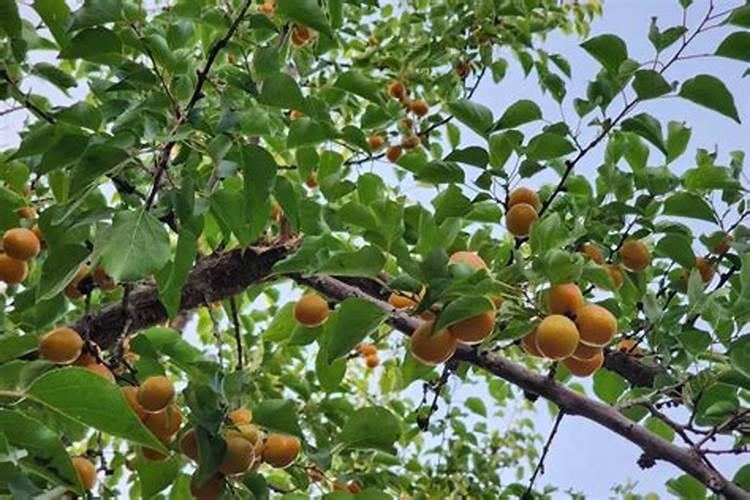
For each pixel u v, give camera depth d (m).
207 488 2.30
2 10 2.47
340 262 2.19
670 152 2.95
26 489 1.63
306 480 2.77
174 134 2.23
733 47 2.40
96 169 2.19
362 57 4.58
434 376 3.70
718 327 2.67
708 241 2.95
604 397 3.17
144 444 1.60
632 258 2.76
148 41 2.38
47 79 2.76
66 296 2.80
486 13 4.48
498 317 2.22
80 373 1.55
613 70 2.51
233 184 3.02
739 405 2.55
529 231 2.41
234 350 4.69
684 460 2.50
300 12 2.35
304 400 3.63
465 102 2.69
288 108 2.34
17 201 2.73
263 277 3.03
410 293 2.29
